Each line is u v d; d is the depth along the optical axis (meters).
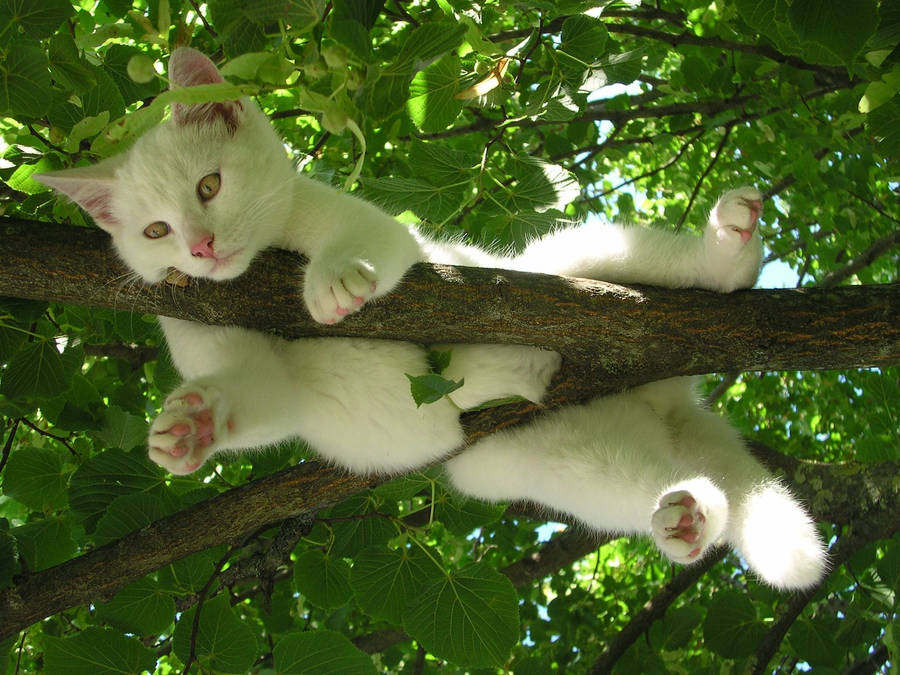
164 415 0.66
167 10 0.63
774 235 1.29
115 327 0.85
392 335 0.72
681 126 1.10
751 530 0.76
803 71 0.99
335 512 0.86
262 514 0.77
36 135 0.75
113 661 0.74
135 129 0.59
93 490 0.82
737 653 0.90
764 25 0.66
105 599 0.77
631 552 1.40
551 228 0.85
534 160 0.85
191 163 0.71
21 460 0.85
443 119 0.75
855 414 1.25
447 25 0.59
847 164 1.11
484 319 0.71
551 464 0.78
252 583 1.13
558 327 0.71
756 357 0.71
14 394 0.80
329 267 0.66
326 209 0.73
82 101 0.73
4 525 0.82
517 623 0.78
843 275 1.17
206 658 0.76
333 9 0.58
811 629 0.90
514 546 1.22
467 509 0.87
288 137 1.02
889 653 0.85
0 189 0.78
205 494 0.87
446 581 0.79
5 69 0.66
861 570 0.92
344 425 0.76
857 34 0.58
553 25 0.90
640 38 1.10
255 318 0.72
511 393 0.77
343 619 1.01
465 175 0.84
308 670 0.74
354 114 0.57
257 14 0.57
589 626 1.10
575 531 1.04
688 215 1.33
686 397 0.82
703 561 0.99
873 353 0.70
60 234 0.70
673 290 0.72
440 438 0.77
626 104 1.18
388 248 0.69
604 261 0.76
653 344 0.71
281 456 0.89
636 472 0.76
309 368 0.75
